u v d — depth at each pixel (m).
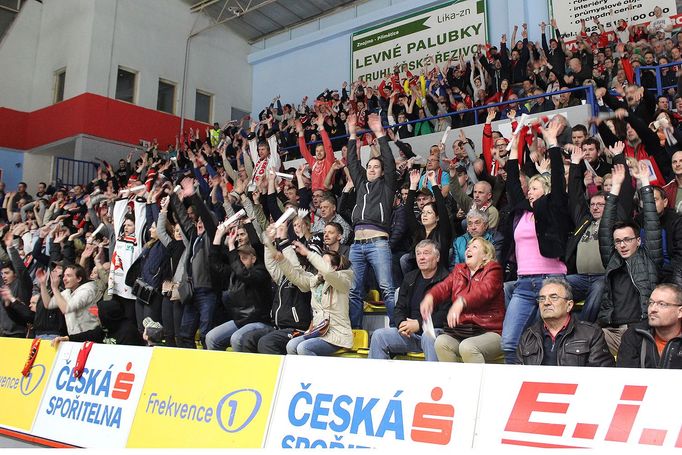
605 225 3.92
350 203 6.83
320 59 16.48
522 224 4.25
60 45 15.80
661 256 3.76
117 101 15.27
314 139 11.84
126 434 4.20
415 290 4.52
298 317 4.95
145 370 4.33
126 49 15.59
